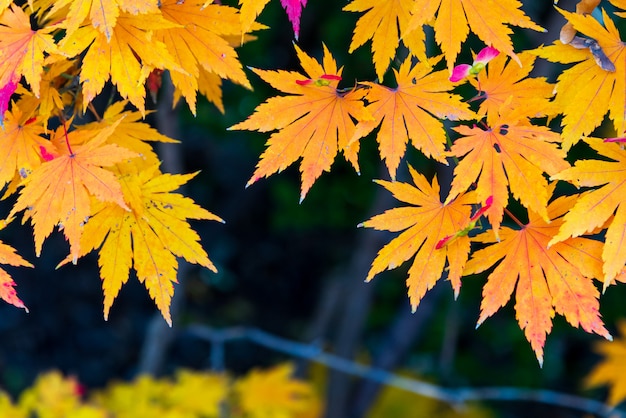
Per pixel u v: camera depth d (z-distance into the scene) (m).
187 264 2.44
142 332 4.30
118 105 1.28
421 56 1.24
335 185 3.02
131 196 1.23
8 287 1.21
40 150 1.22
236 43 1.34
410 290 1.20
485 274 2.92
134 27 1.20
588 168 1.18
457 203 1.20
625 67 1.19
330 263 4.47
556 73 1.92
